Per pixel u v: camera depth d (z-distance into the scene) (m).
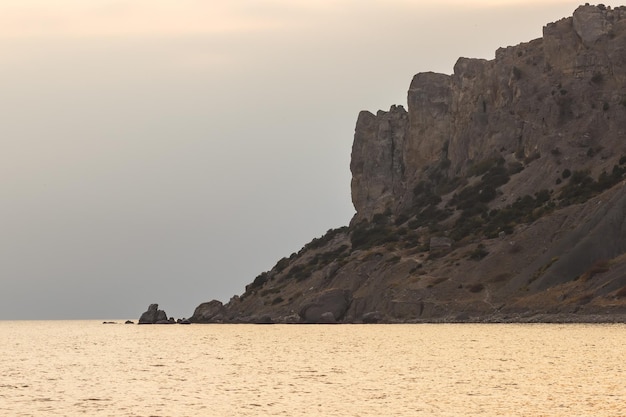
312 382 93.19
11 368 117.88
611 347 123.44
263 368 111.44
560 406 72.12
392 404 75.38
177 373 106.75
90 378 101.69
